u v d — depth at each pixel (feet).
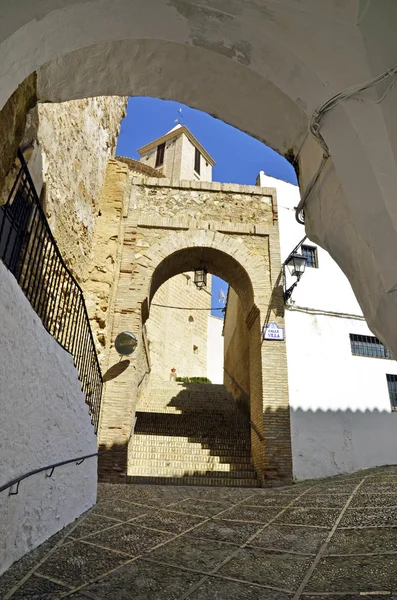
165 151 102.58
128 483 25.05
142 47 8.36
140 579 9.32
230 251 33.12
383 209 6.45
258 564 10.42
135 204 33.99
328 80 6.84
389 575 9.00
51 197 21.11
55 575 9.23
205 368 75.25
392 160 6.35
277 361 29.63
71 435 14.12
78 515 14.80
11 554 9.46
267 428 27.68
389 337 7.54
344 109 6.70
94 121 30.09
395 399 31.30
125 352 28.43
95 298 29.66
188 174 97.60
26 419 10.11
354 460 28.22
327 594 8.38
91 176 29.71
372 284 7.43
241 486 26.21
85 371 17.57
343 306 32.91
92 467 17.25
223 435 34.12
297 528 13.74
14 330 9.30
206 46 7.89
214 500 19.56
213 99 9.39
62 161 22.82
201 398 44.68
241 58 7.89
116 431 26.78
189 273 76.07
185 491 22.27
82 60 8.52
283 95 8.42
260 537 12.91
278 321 31.04
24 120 11.71
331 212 8.31
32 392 10.52
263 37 7.19
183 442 31.96
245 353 40.57
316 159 8.48
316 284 33.09
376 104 6.53
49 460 11.91
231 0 6.86
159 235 33.06
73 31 7.08
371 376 31.19
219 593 8.61
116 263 31.50
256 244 33.81
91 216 30.22
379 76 6.31
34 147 17.70
